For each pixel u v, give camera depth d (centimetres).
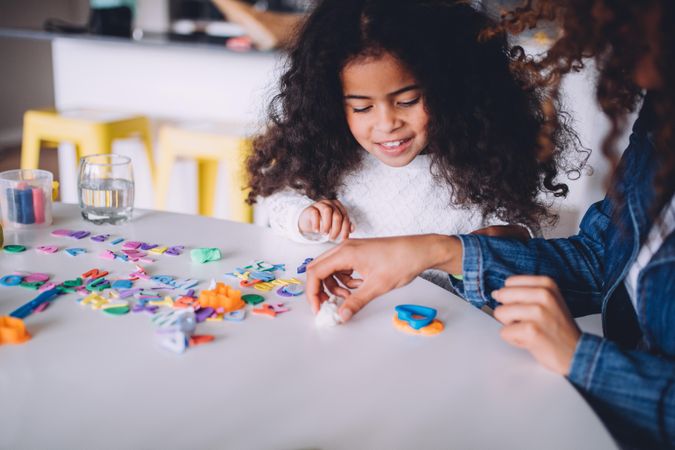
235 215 224
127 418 55
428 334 73
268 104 126
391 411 58
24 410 56
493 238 86
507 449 54
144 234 101
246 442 53
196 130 232
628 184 81
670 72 62
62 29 295
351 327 74
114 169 105
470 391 62
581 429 57
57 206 113
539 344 66
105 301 76
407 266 78
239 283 84
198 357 66
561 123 116
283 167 119
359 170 123
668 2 59
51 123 246
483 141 106
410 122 102
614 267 82
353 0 102
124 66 279
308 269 79
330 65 100
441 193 122
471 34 103
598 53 72
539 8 80
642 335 79
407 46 95
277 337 71
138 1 441
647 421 63
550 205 125
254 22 269
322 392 61
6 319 68
